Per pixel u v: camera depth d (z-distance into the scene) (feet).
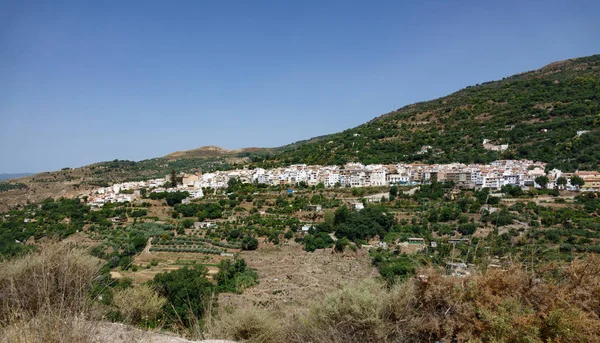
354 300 16.55
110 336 16.35
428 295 15.37
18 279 17.46
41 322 13.70
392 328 15.57
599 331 12.92
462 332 14.34
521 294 15.47
